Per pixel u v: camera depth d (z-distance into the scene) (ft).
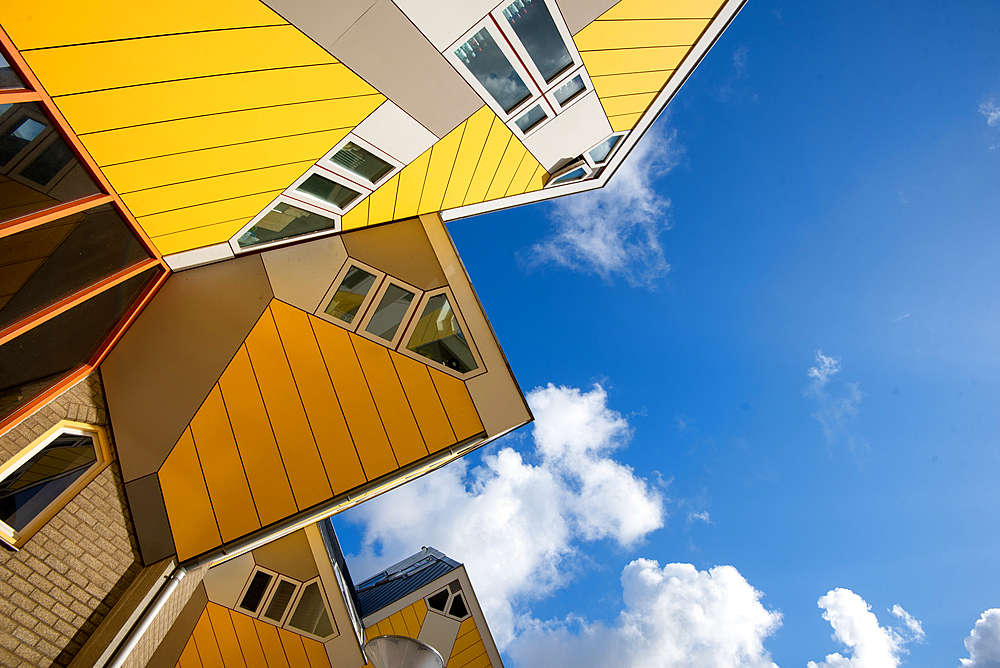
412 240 29.01
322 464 23.58
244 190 21.45
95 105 14.82
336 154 21.95
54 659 16.87
